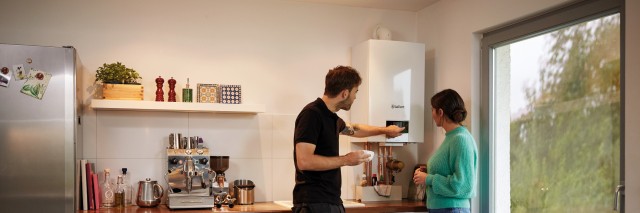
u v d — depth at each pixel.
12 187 3.34
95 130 4.01
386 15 4.76
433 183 3.57
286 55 4.46
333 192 3.39
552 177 3.55
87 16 4.03
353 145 4.61
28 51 3.39
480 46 4.20
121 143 4.05
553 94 3.56
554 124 3.55
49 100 3.41
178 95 4.19
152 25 4.16
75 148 3.46
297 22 4.51
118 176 3.99
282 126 4.43
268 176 4.37
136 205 4.04
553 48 3.57
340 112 4.57
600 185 3.21
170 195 3.74
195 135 4.20
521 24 3.80
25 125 3.37
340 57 4.61
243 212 3.64
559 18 3.48
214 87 4.12
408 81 4.41
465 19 4.24
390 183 4.55
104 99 3.84
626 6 2.95
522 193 3.80
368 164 4.58
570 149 3.42
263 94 4.39
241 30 4.36
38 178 3.38
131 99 3.89
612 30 3.15
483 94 4.14
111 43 4.07
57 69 3.43
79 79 3.82
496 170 4.05
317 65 4.54
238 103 4.16
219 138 4.26
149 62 4.14
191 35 4.24
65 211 3.42
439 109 3.65
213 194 3.90
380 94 4.33
